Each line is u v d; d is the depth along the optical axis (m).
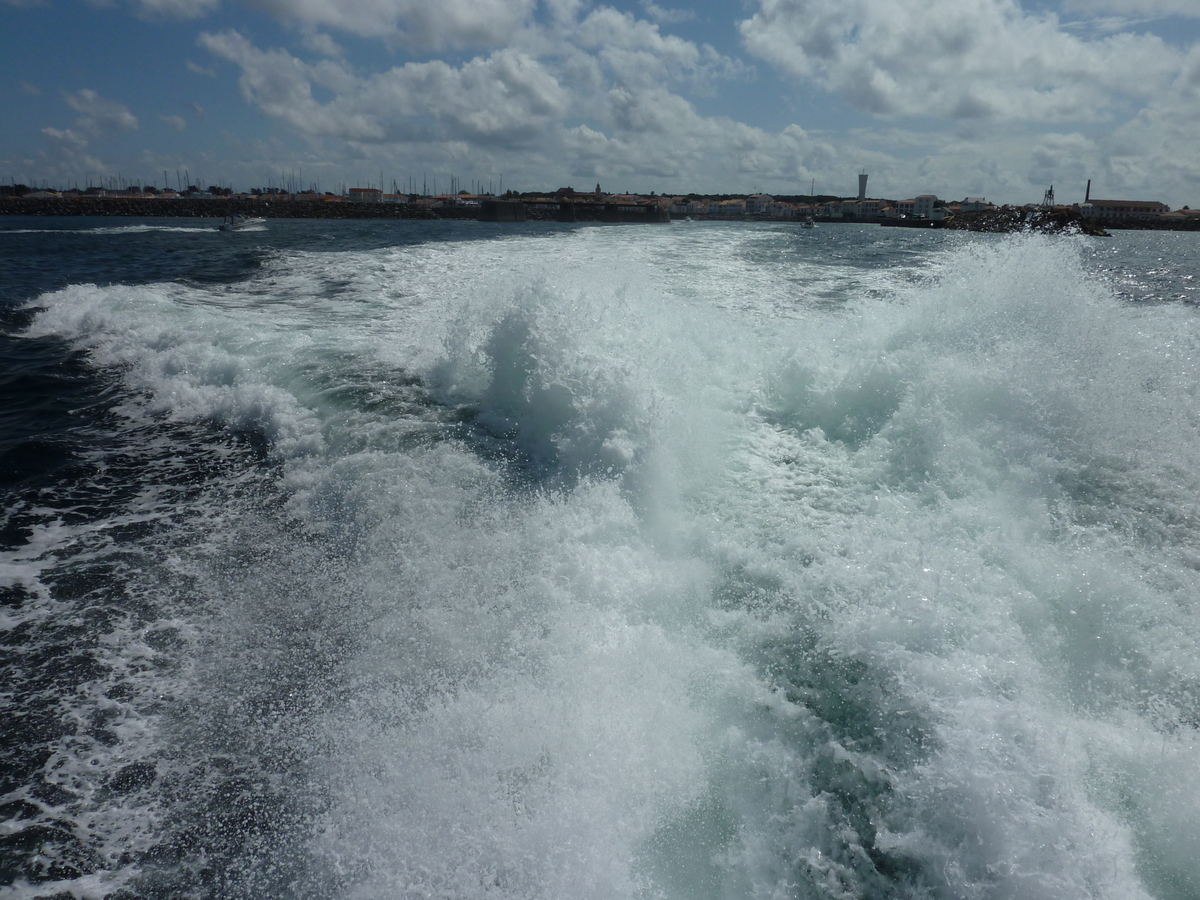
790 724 2.76
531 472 4.95
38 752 2.77
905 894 2.19
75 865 2.35
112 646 3.37
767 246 25.48
